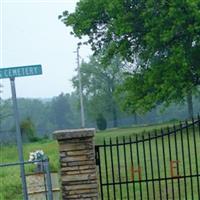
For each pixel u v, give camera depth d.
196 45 50.66
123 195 18.31
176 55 47.59
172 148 33.34
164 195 17.80
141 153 31.78
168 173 22.86
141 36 52.97
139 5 51.12
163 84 48.59
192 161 26.08
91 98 116.00
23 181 11.69
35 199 14.10
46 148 44.47
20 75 12.12
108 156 31.14
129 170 24.61
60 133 12.10
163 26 48.84
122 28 50.22
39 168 14.88
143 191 18.89
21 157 11.80
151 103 50.38
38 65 12.21
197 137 39.06
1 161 37.06
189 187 19.02
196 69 51.12
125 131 72.56
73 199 12.15
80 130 12.11
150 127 76.19
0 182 21.34
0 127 79.81
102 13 54.09
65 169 12.17
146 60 53.44
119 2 50.34
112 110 114.12
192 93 54.38
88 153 12.18
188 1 46.06
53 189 14.68
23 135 68.69
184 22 47.53
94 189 12.15
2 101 85.44
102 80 114.12
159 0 49.38
